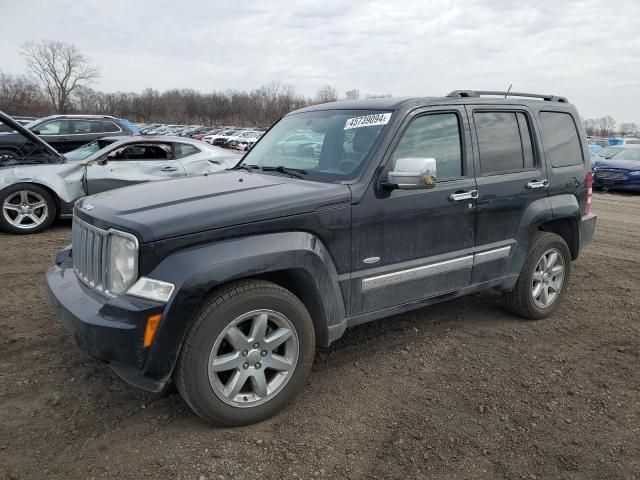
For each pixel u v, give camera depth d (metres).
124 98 105.62
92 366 3.72
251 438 2.96
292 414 3.21
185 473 2.65
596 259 7.30
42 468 2.66
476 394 3.49
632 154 17.05
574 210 4.91
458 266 4.06
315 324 3.41
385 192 3.56
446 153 4.01
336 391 3.50
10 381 3.50
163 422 3.09
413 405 3.34
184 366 2.84
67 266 3.62
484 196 4.15
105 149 8.71
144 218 2.88
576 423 3.18
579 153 5.18
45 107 84.06
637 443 2.99
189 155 9.24
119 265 2.88
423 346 4.23
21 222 8.09
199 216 2.91
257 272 2.96
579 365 3.96
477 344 4.29
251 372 3.05
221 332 2.90
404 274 3.71
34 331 4.30
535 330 4.62
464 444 2.96
